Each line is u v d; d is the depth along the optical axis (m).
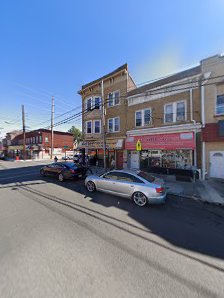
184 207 7.24
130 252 3.96
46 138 41.84
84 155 23.02
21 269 3.33
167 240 4.54
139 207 7.11
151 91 15.09
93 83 21.20
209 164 12.11
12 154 49.75
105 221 5.65
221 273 3.31
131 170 8.70
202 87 12.33
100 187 8.82
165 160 14.80
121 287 2.92
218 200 7.94
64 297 2.70
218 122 11.52
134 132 16.56
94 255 3.81
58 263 3.52
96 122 20.41
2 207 6.89
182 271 3.35
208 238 4.67
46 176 14.65
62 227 5.14
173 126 13.75
